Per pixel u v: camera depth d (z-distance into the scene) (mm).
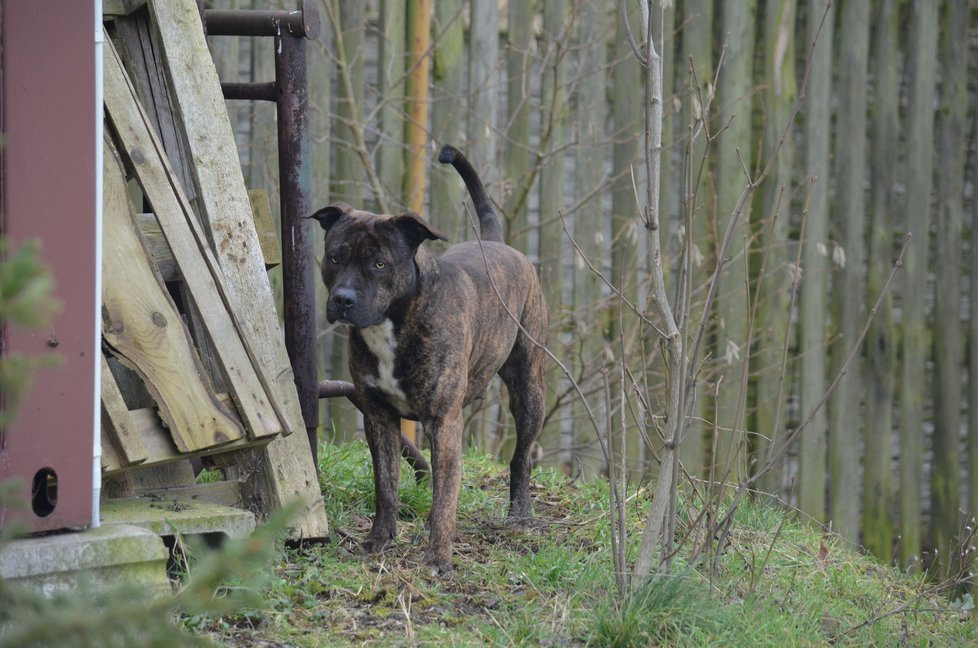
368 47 8164
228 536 4652
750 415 8359
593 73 8062
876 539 8469
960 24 8555
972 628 5355
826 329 8414
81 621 2184
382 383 5207
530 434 6078
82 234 4078
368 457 6664
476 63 7996
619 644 4191
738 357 7527
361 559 5133
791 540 6066
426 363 5105
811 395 8281
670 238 8258
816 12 8188
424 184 7980
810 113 8258
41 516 4016
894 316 8578
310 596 4535
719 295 8227
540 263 8117
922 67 8414
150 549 4137
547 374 8219
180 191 5105
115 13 5434
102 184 4543
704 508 4828
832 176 8531
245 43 7711
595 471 8328
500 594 4746
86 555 3994
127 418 4535
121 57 5449
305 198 5621
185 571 4516
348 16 7809
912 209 8469
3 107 3877
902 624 5152
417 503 6051
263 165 7707
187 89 5406
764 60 8281
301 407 5633
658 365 8305
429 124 8195
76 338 4078
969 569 6230
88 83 4074
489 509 6262
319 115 7730
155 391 4680
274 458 5223
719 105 8203
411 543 5520
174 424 4672
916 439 8500
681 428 4570
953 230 8578
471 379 5590
